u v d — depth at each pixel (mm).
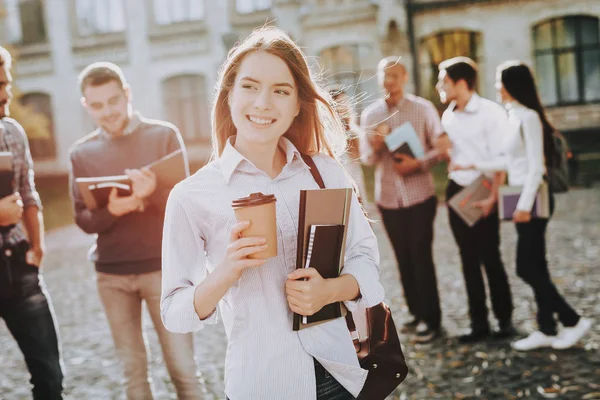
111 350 4699
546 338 4020
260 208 1551
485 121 4230
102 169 3074
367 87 17406
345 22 17375
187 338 3014
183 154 2928
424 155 4492
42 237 2979
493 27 16469
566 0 15891
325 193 1664
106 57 19469
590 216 8805
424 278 4453
